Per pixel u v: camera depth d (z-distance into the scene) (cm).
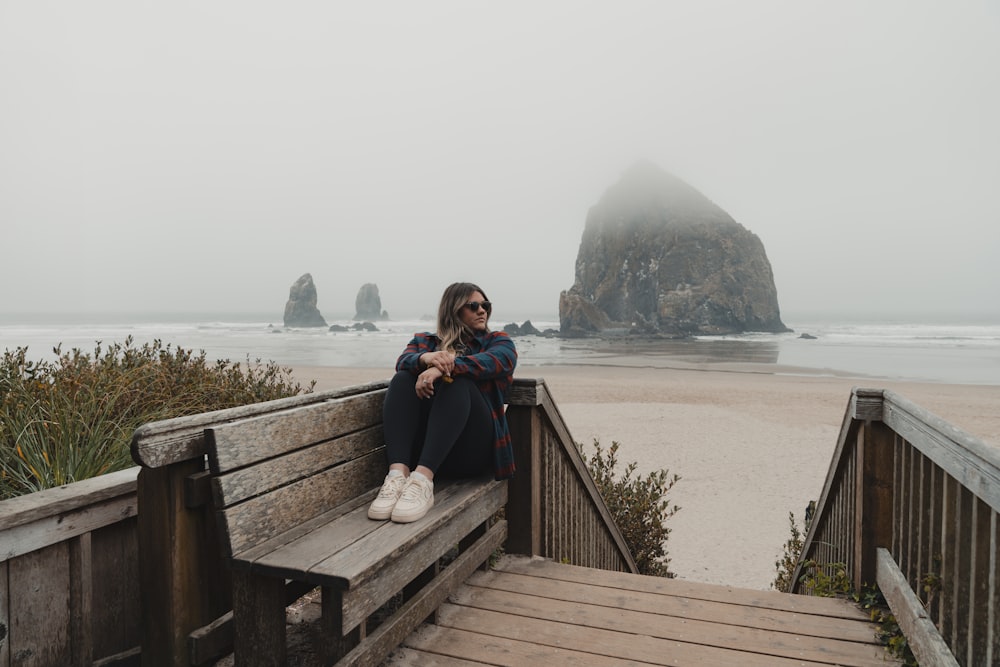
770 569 709
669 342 7931
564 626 273
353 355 4622
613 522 527
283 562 195
